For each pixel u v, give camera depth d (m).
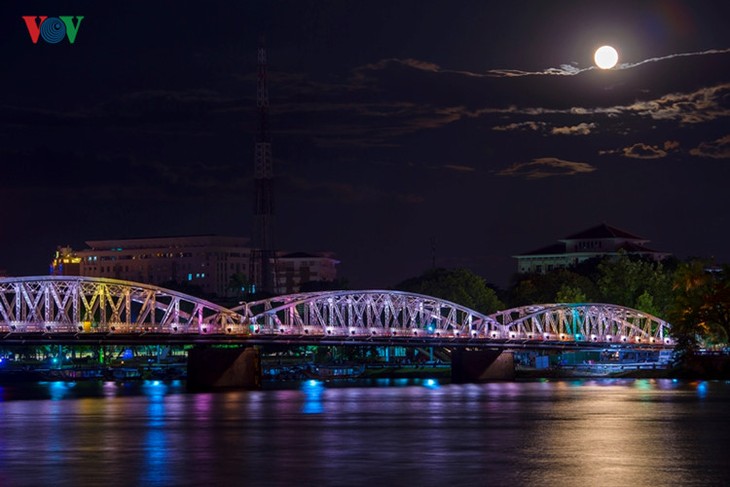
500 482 114.50
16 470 122.50
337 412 193.25
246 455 134.25
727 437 150.88
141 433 158.62
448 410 197.50
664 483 114.06
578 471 121.25
